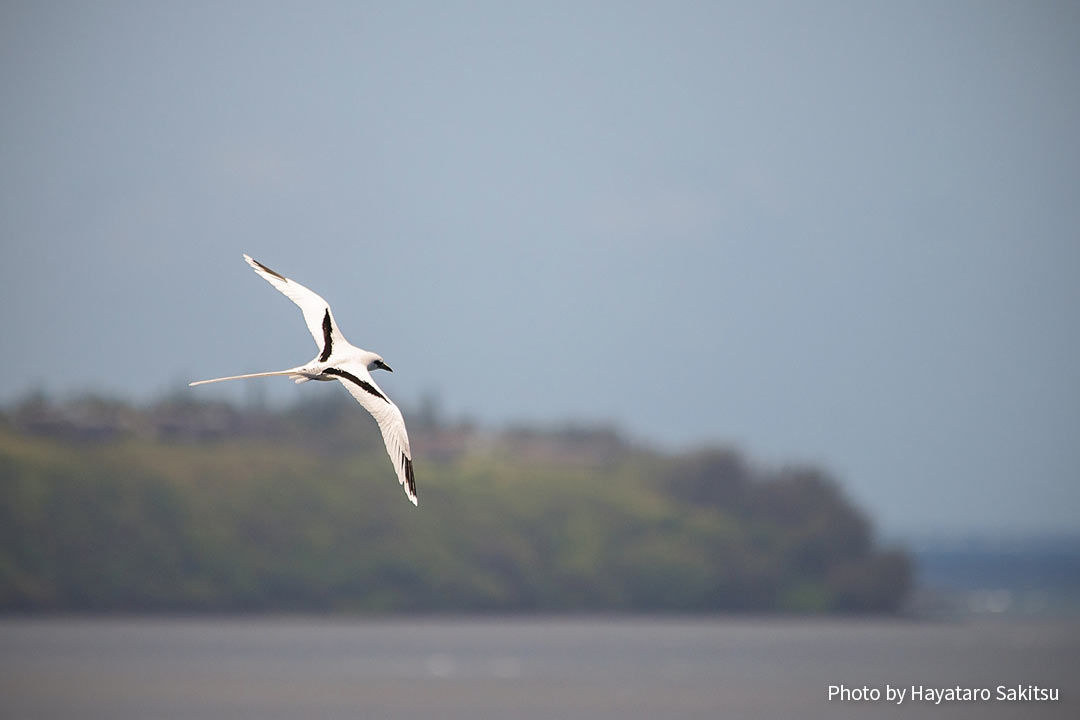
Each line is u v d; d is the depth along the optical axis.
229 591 123.94
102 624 113.88
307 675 77.25
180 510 125.44
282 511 127.94
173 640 98.75
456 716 62.53
